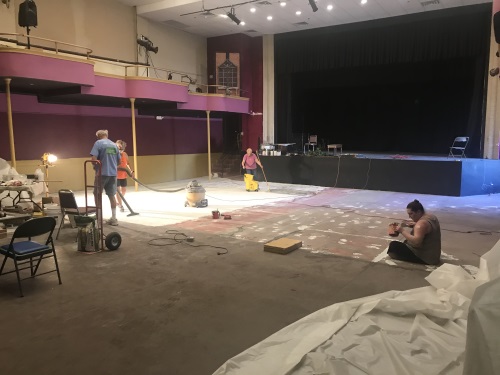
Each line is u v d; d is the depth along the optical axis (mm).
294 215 8859
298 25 16469
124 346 3420
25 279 4922
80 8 13711
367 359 3080
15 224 7711
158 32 16484
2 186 7887
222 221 8219
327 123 20547
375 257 5750
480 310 1881
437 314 3682
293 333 3502
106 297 4410
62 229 7477
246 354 3189
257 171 15523
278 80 18266
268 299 4348
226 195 12023
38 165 11844
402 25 15094
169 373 3047
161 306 4188
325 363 3006
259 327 3736
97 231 6102
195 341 3496
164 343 3465
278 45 17906
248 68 18344
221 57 17703
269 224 7930
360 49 16047
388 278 4926
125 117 14984
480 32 13750
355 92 19984
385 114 19484
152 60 16328
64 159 13125
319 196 11781
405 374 2889
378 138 19797
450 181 11758
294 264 5469
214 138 18891
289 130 18422
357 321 3645
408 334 3438
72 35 13531
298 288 4641
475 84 14664
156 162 16141
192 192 9805
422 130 18672
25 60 9422
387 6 14078
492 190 12430
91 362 3188
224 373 2949
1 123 11555
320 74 18016
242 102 17125
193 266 5402
